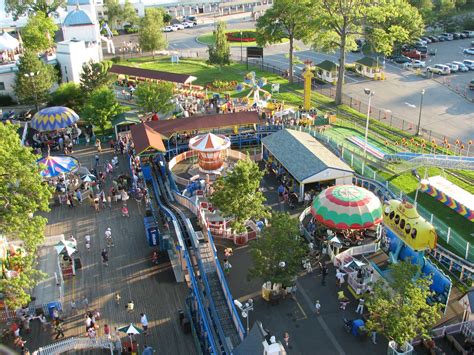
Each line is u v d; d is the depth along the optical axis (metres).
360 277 42.56
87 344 37.47
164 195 58.09
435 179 58.16
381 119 81.25
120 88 95.69
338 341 36.97
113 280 45.41
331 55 124.19
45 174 57.34
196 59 121.94
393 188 55.97
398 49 117.12
